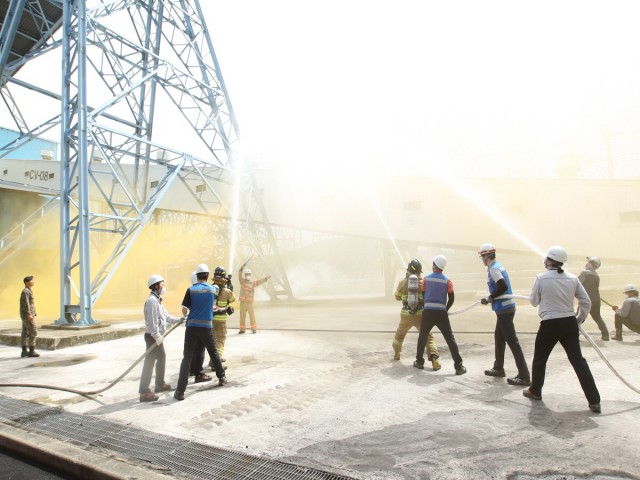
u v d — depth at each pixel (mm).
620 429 3902
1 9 14641
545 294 4781
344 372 6578
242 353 8547
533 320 12961
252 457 3461
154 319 5484
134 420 4551
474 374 6262
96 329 11547
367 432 3984
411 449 3543
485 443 3631
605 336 9047
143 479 3041
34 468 3625
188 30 18250
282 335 10969
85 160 11914
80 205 11781
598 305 9086
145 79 15070
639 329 8805
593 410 4410
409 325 7289
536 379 4883
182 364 5496
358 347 8883
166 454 3580
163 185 15648
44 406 5086
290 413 4645
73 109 12727
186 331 5723
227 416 4613
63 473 3504
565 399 4902
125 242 14000
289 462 3344
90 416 4691
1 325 14406
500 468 3135
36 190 28031
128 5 15633
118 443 3865
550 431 3885
